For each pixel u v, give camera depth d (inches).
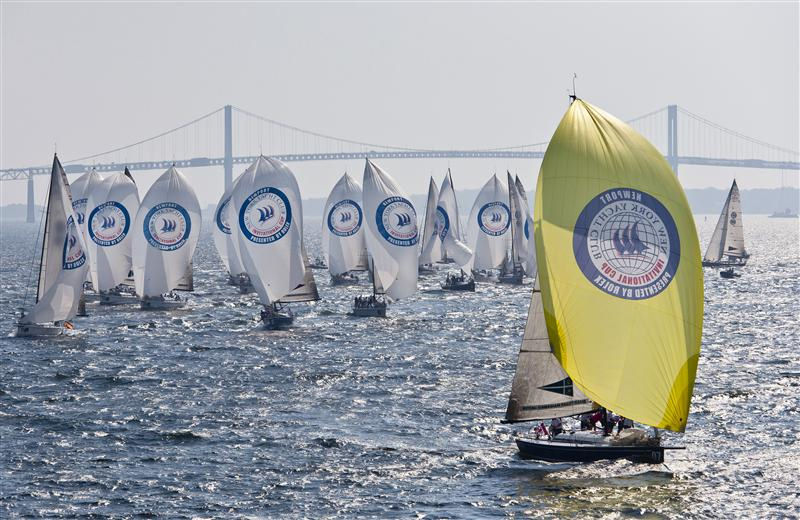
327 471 6048.2
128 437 6825.8
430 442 6643.7
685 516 5290.4
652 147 5910.4
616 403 5871.1
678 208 5856.3
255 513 5393.7
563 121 5925.2
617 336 5841.5
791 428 6924.2
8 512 5388.8
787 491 5634.8
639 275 5821.9
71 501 5561.0
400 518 5300.2
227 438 6786.4
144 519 5315.0
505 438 6717.5
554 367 6107.3
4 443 6663.4
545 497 5541.3
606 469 5969.5
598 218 5836.6
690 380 5905.5
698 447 6441.9
